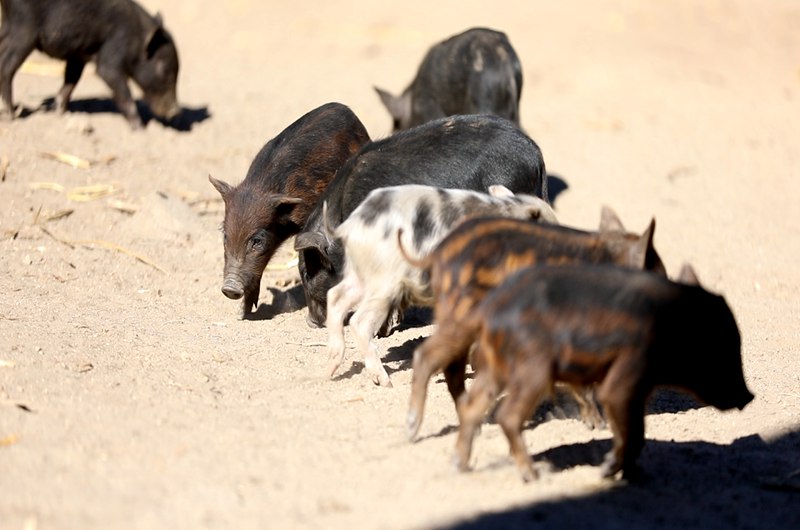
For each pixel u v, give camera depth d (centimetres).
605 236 1002
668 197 1972
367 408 1097
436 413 1085
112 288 1453
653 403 1180
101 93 2200
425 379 941
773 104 2523
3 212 1627
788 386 1236
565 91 2569
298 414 1070
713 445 1064
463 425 912
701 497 922
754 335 1430
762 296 1609
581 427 1070
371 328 1138
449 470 932
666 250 1752
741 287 1634
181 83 2428
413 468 939
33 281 1435
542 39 3048
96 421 1010
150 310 1391
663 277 924
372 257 1123
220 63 2709
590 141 2208
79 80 2214
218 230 1666
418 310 1457
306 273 1332
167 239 1616
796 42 3228
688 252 1750
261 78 2533
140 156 1892
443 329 932
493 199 1142
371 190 1273
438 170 1286
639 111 2409
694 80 2667
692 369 916
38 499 847
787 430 1105
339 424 1048
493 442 1007
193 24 3212
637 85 2595
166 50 1977
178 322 1355
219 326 1357
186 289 1483
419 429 1028
